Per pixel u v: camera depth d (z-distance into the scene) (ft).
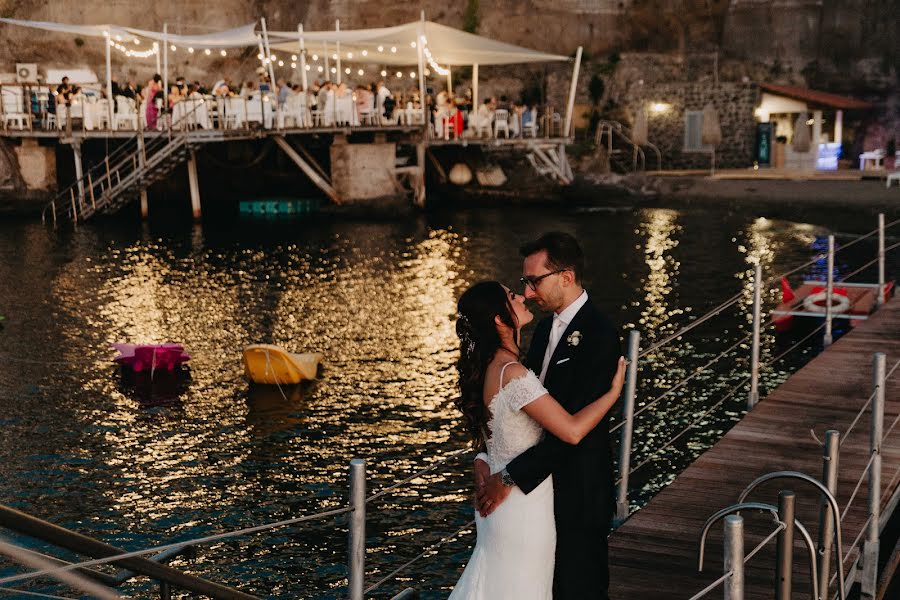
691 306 57.98
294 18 130.72
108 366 45.55
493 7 133.90
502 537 11.87
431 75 134.21
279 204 107.86
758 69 132.46
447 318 55.31
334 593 24.59
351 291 63.26
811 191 105.50
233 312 57.26
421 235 88.94
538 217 101.55
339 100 103.24
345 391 41.45
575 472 12.05
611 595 16.07
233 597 10.82
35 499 30.09
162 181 117.19
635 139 124.26
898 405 26.66
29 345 49.49
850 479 21.16
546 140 113.29
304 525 28.27
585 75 133.18
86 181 111.34
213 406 39.58
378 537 27.53
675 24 135.54
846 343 33.81
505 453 11.69
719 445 23.61
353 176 103.50
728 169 127.65
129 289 63.98
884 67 131.13
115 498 30.25
